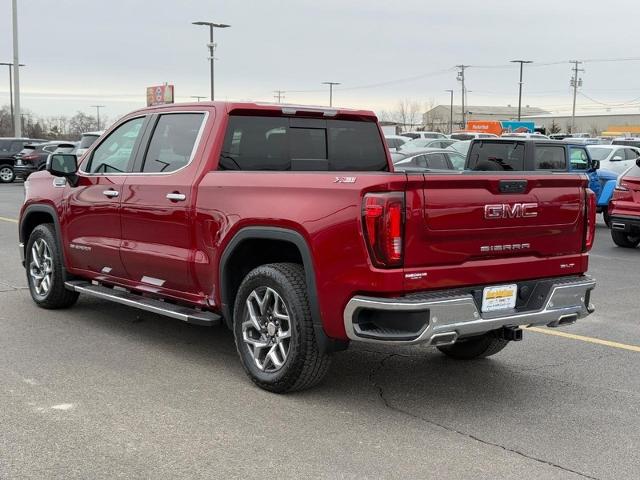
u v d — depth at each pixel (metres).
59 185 7.19
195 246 5.59
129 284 6.40
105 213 6.49
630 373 5.79
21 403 4.82
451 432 4.49
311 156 6.24
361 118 6.59
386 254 4.39
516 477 3.88
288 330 4.97
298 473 3.87
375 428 4.53
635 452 4.25
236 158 5.76
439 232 4.53
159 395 5.04
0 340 6.39
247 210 5.13
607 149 22.23
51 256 7.35
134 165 6.34
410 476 3.86
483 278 4.76
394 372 5.71
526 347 6.55
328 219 4.63
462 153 20.34
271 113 5.94
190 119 5.95
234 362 5.86
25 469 3.86
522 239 4.95
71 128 99.50
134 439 4.27
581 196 5.27
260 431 4.43
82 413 4.66
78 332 6.70
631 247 13.80
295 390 5.06
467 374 5.70
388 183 4.39
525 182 4.88
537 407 4.97
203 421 4.57
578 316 5.27
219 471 3.87
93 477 3.78
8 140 30.77
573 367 5.94
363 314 4.57
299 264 5.11
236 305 5.30
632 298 8.82
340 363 5.93
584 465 4.06
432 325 4.43
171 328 6.93
